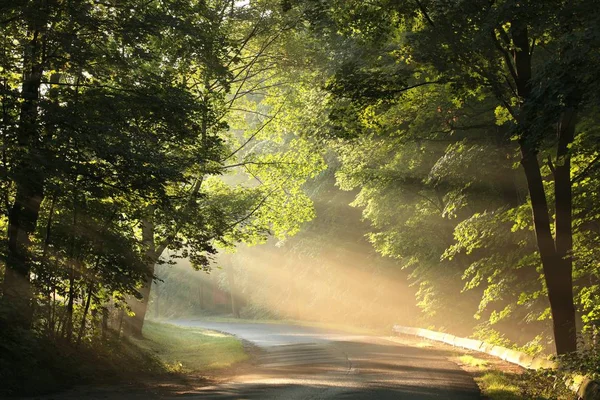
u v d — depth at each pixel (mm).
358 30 18359
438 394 13344
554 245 16062
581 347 17172
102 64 17094
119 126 16297
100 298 19609
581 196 17672
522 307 24594
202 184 28938
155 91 17234
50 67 16922
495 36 15422
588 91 9891
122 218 18266
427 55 15758
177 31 18734
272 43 27891
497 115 17938
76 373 16141
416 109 20516
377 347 28062
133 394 14188
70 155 15688
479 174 24562
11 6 15164
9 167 15523
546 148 15336
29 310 16328
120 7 17203
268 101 30266
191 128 18078
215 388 15383
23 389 13672
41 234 18109
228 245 28266
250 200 28109
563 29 11539
